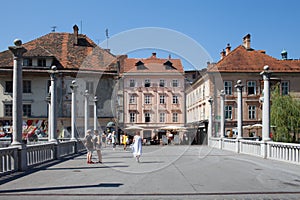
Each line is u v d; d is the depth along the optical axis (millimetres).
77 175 13359
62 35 51500
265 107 20250
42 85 44906
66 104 43938
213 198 9133
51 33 51781
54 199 9031
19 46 14453
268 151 20125
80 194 9609
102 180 12039
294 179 12273
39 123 44625
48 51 47719
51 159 19516
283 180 12039
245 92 48781
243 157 21391
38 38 51031
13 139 14578
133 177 12742
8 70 44031
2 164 13062
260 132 48062
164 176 12977
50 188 10508
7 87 44531
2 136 43812
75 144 25422
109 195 9492
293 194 9625
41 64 45250
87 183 11398
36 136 44250
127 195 9484
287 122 39500
